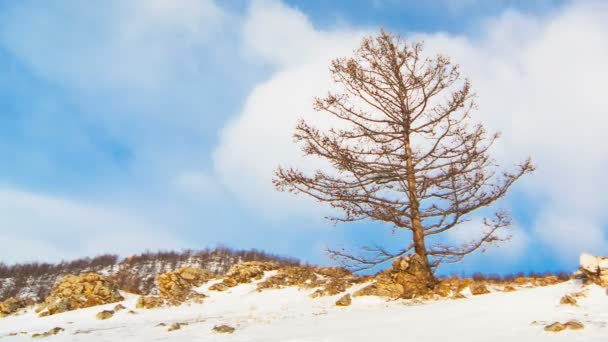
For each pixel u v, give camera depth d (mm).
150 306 18281
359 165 17922
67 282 21703
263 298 18906
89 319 16203
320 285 19406
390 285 15523
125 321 14953
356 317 12008
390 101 18641
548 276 17109
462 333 8914
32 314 20172
